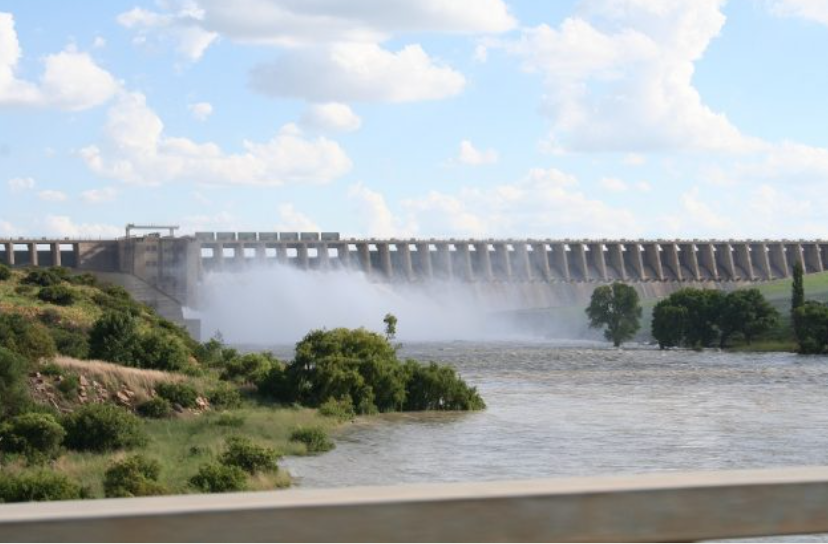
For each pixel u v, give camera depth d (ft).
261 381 300.61
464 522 17.75
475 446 221.25
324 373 290.56
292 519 17.26
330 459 201.87
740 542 21.08
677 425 258.78
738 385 394.93
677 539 18.49
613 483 18.54
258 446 181.06
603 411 297.33
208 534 16.99
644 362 554.05
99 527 16.57
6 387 211.82
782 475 19.16
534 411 299.58
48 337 257.14
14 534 16.24
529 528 17.93
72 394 240.32
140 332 316.81
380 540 17.54
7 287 384.47
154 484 151.94
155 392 257.34
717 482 18.61
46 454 176.04
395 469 188.65
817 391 365.61
